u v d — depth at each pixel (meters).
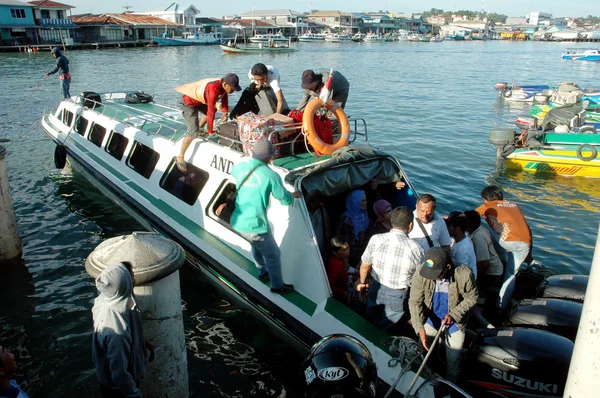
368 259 5.37
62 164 12.14
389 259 5.18
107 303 3.93
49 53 60.81
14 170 13.45
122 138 10.20
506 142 14.83
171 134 9.43
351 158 6.56
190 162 7.96
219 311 7.12
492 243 6.39
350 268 6.38
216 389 5.71
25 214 10.52
